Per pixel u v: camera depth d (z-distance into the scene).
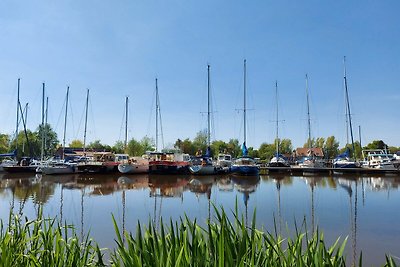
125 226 12.47
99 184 29.22
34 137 65.31
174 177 35.75
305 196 21.91
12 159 47.09
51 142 67.50
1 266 2.88
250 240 3.10
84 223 13.08
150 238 2.85
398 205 18.28
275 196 21.92
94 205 17.95
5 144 64.06
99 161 41.56
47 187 26.80
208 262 2.68
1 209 16.58
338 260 2.86
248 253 2.86
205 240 3.14
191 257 2.67
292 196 21.88
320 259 2.67
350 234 11.56
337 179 35.00
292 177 37.12
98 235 10.81
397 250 9.67
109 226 12.45
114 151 68.25
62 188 26.16
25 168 38.84
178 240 2.79
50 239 3.32
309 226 12.63
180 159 41.12
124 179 33.56
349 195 22.50
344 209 16.94
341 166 42.19
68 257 3.22
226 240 2.69
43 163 39.47
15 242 3.28
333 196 21.97
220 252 2.50
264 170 44.50
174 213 15.58
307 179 34.97
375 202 19.36
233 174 37.41
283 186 28.22
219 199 20.48
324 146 84.12
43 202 19.00
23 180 32.38
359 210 16.61
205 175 37.25
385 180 33.72
